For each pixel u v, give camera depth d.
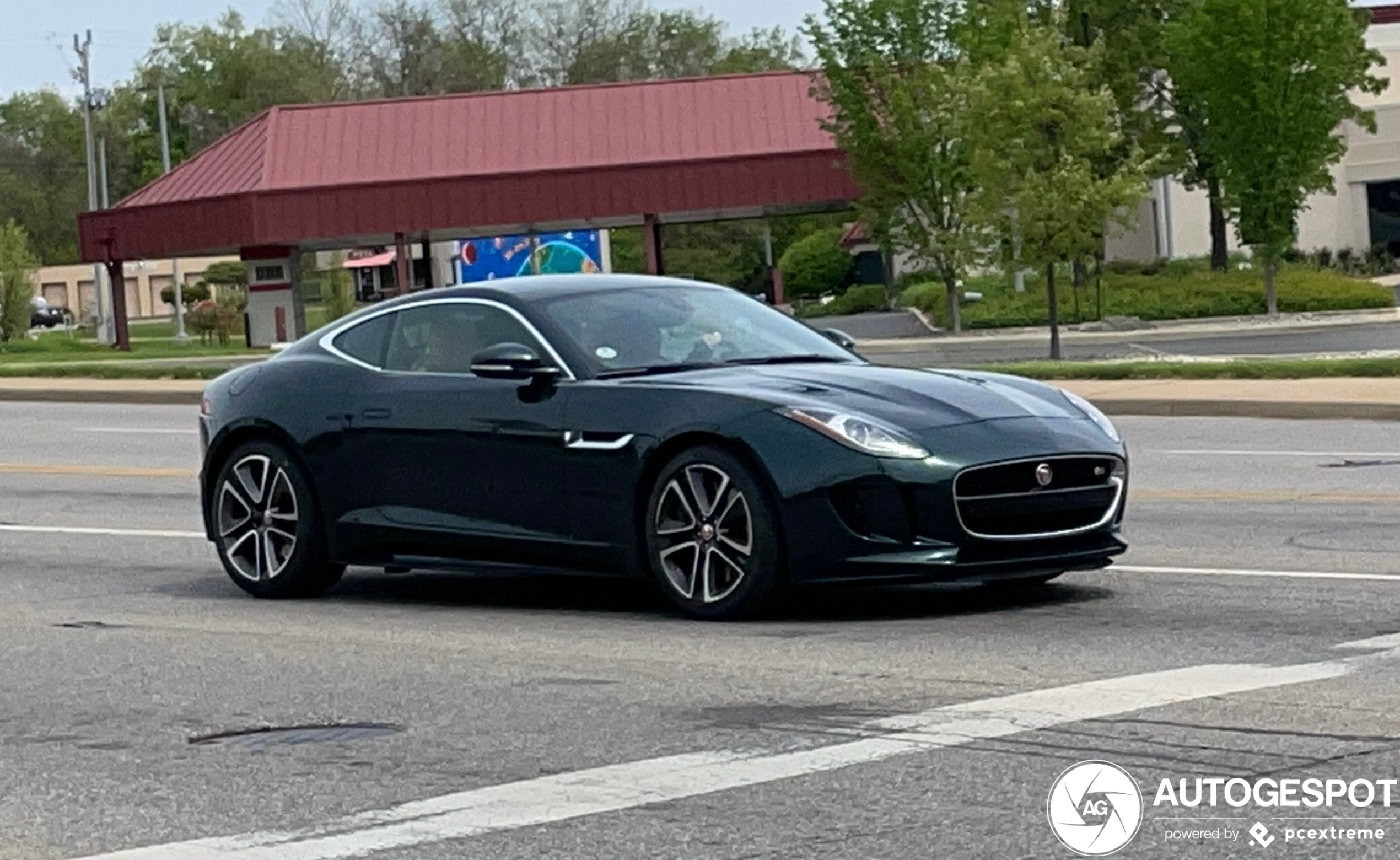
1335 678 6.30
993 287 47.53
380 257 90.38
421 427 8.82
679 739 5.87
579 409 8.30
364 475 9.05
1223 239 47.72
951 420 7.84
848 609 8.28
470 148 50.28
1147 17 45.62
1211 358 29.39
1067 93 30.66
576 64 102.19
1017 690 6.32
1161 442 16.81
